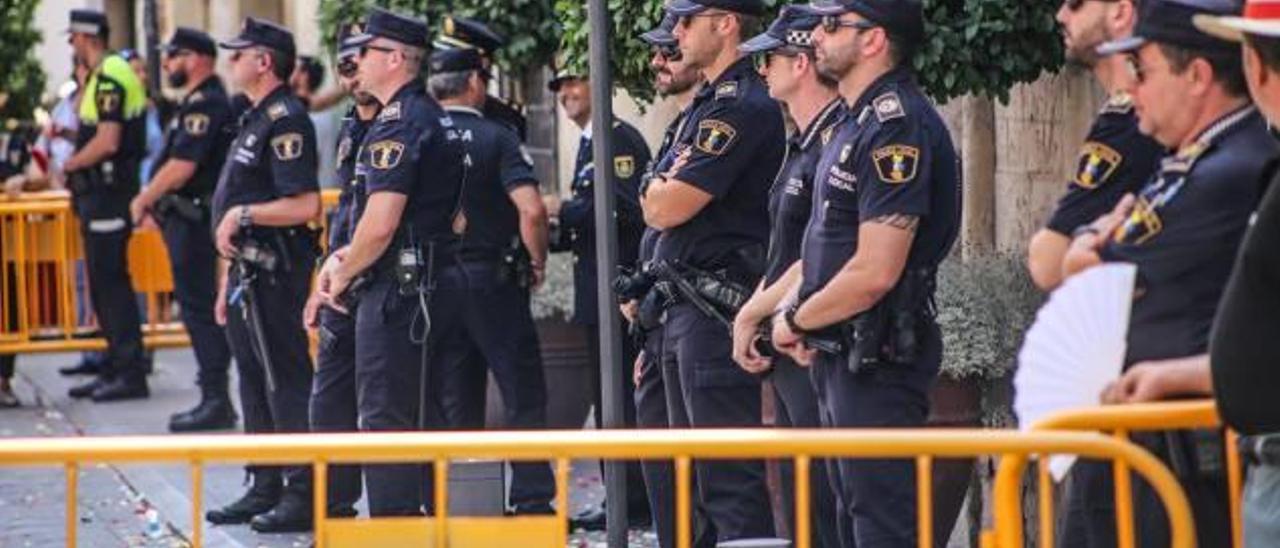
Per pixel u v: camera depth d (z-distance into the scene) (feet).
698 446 22.40
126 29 105.50
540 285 47.32
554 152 66.28
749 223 36.29
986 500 38.83
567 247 45.93
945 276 37.81
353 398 43.60
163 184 58.70
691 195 35.83
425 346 42.11
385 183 41.14
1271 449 22.81
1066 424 22.59
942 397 37.32
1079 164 26.22
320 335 43.45
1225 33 22.81
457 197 42.29
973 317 37.17
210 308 59.77
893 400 30.48
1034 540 33.91
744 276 36.17
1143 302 24.04
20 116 87.35
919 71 35.32
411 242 41.83
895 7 30.35
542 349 50.55
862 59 30.48
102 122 64.08
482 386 44.21
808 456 22.29
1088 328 22.89
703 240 36.35
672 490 38.47
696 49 36.40
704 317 36.27
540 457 22.59
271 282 48.83
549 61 49.06
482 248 42.91
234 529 47.09
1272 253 21.61
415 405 42.29
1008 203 43.29
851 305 30.09
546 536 22.94
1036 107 42.73
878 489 30.35
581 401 51.06
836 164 30.66
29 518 48.83
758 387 36.50
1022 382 23.08
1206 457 23.77
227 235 48.85
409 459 22.74
